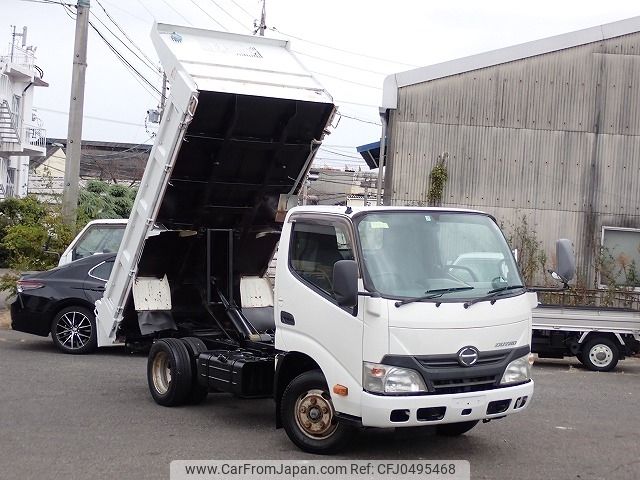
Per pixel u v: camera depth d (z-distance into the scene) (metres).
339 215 7.30
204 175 9.50
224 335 9.88
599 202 20.53
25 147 40.84
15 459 7.11
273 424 8.68
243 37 9.84
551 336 14.23
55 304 13.06
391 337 6.70
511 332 7.18
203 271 10.13
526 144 20.58
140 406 9.39
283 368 7.79
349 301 6.70
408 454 7.64
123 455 7.31
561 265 7.34
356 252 7.01
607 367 14.16
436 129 20.62
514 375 7.19
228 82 8.93
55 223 17.70
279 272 7.82
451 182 20.59
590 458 7.71
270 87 9.13
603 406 10.52
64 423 8.49
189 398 9.32
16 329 13.32
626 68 20.41
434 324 6.78
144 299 9.99
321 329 7.22
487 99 20.56
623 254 20.45
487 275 7.36
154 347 9.54
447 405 6.74
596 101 20.47
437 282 7.10
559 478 6.98
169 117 9.14
